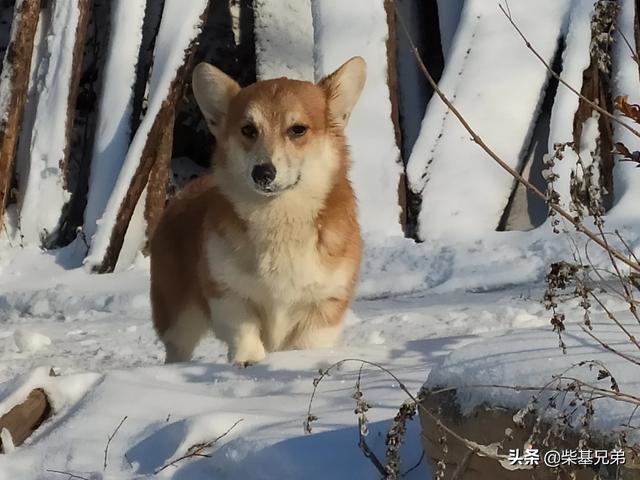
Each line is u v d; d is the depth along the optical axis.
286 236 7.12
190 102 18.11
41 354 9.34
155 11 16.86
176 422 5.48
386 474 4.58
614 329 5.10
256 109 7.18
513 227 15.39
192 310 8.02
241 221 7.14
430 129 15.44
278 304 7.29
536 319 9.09
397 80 17.22
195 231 7.89
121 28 16.05
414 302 11.64
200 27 15.66
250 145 7.11
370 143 15.36
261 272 7.14
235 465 5.04
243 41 18.27
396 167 15.23
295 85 7.48
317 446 4.99
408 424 5.12
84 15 16.16
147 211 15.20
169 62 15.31
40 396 6.17
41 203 15.70
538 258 12.88
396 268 13.33
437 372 4.60
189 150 18.39
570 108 14.99
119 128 15.67
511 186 15.28
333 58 15.64
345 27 15.78
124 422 5.71
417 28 17.66
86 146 16.52
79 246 15.20
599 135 14.97
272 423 5.41
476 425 4.36
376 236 14.59
